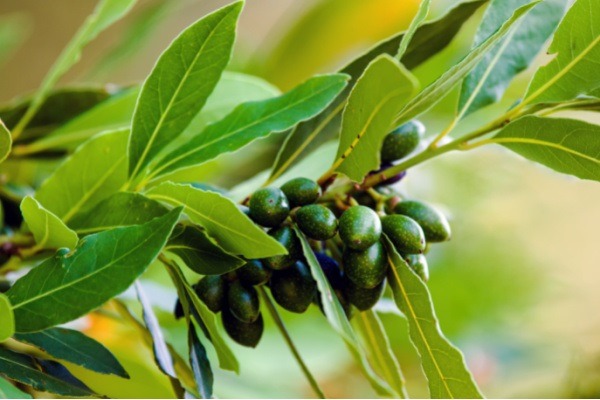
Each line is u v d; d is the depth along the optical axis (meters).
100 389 0.57
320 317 0.68
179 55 0.46
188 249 0.46
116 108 0.57
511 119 0.48
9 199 0.56
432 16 0.77
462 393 0.45
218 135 0.48
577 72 0.47
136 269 0.43
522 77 0.74
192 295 0.45
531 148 0.47
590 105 0.48
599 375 0.75
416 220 0.47
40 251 0.50
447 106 0.68
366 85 0.43
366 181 0.47
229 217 0.44
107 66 0.64
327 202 0.47
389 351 0.50
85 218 0.47
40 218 0.45
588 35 0.46
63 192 0.51
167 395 0.58
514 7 0.48
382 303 0.51
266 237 0.44
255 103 0.48
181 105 0.47
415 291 0.45
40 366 0.45
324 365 0.66
